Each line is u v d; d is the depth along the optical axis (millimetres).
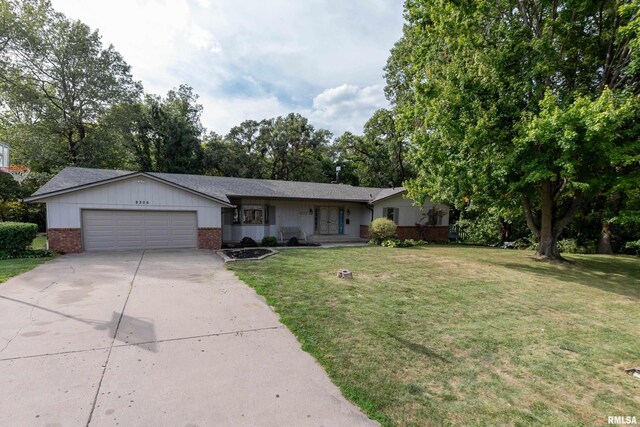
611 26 10297
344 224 20328
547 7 10781
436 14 11242
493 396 3275
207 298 6191
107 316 5098
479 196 11703
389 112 26094
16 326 4609
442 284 8047
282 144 31328
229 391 3180
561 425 2857
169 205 12883
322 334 4633
